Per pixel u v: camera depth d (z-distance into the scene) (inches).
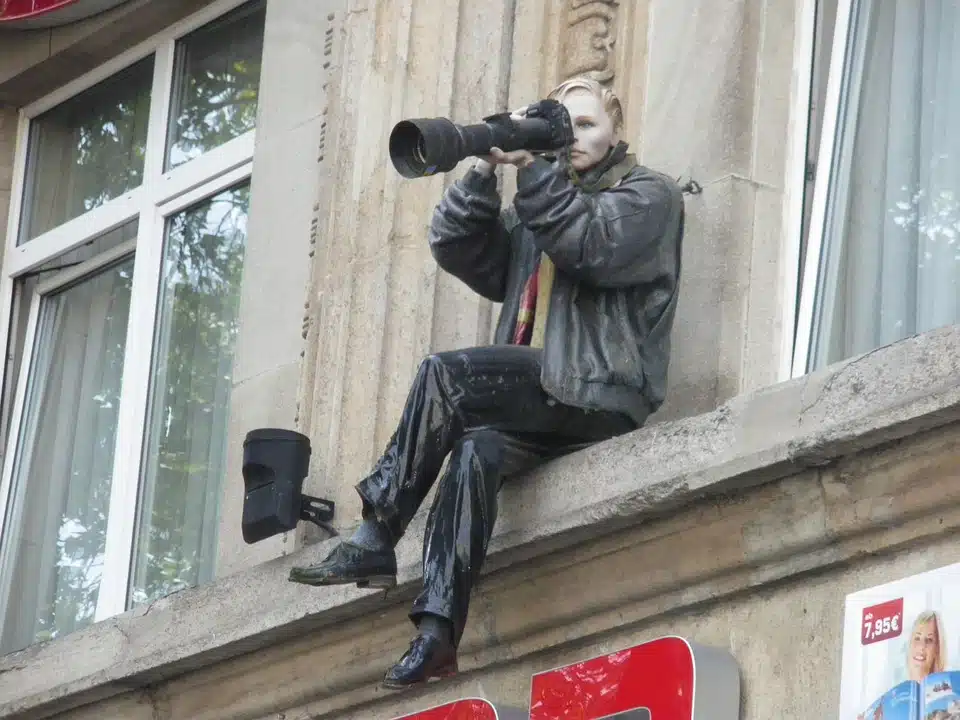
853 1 260.4
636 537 230.8
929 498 209.3
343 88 292.5
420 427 231.0
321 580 229.3
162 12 349.4
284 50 317.7
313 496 274.8
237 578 277.0
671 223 237.6
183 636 282.4
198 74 346.9
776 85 261.4
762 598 223.8
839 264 253.0
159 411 327.6
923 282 246.8
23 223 366.0
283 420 297.0
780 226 257.4
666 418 252.1
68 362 350.0
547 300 239.5
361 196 283.9
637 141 266.2
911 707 204.4
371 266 279.4
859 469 214.4
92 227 351.9
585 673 228.5
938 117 251.8
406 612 254.4
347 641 262.8
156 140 346.0
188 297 331.3
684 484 223.3
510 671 246.5
